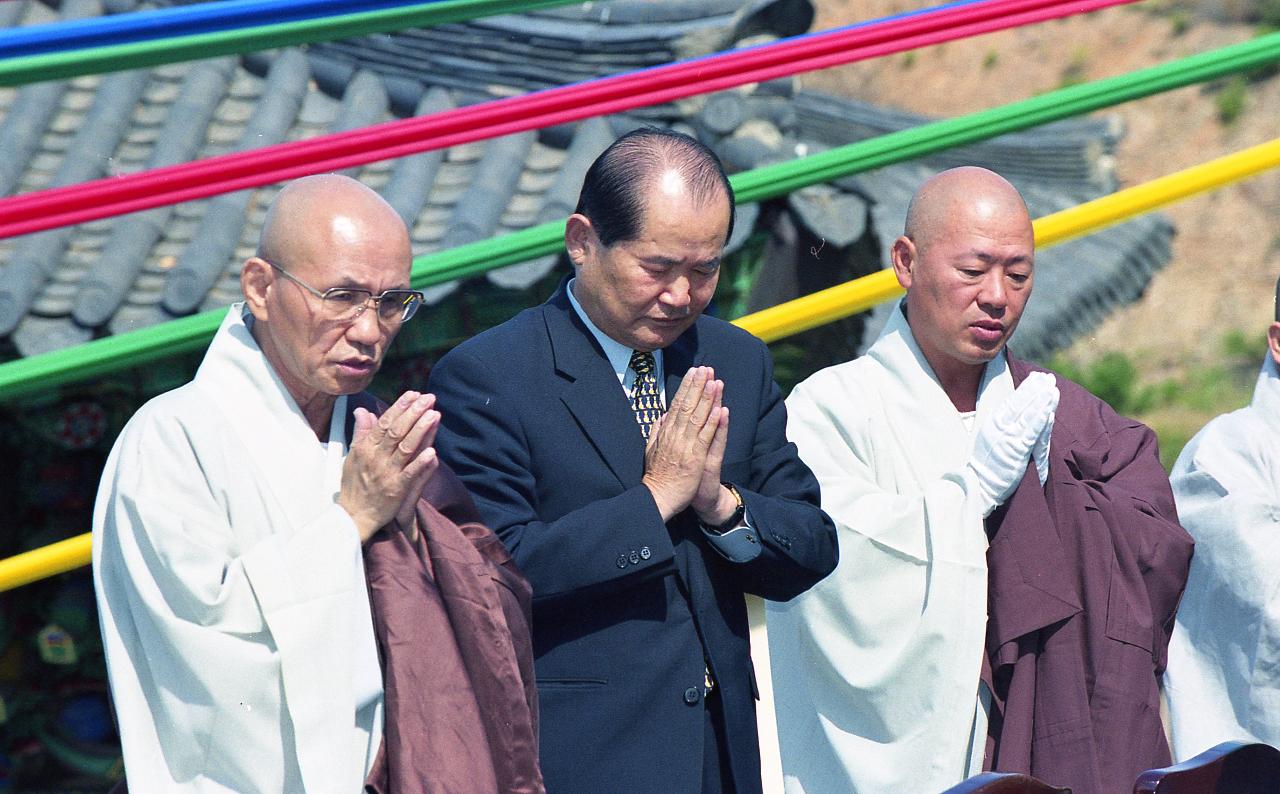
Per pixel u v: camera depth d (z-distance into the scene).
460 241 24.34
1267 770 8.20
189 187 10.52
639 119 26.30
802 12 28.02
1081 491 12.09
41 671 26.25
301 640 8.70
